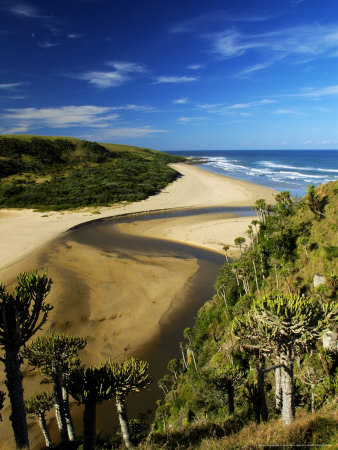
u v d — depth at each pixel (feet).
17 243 139.64
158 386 61.77
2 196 230.27
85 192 246.06
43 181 273.33
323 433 27.81
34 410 42.45
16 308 26.22
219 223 170.71
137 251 132.36
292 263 70.79
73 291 92.94
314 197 76.64
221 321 72.90
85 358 66.33
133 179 296.10
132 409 56.59
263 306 30.37
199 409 48.44
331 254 60.85
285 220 82.84
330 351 44.47
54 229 164.04
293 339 29.66
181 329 78.28
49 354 35.50
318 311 29.84
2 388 56.44
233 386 43.86
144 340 73.97
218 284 79.30
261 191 261.24
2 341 26.21
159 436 37.47
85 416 29.94
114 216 194.49
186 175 388.37
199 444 33.55
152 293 95.20
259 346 31.81
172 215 198.70
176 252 131.64
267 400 45.96
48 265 113.80
